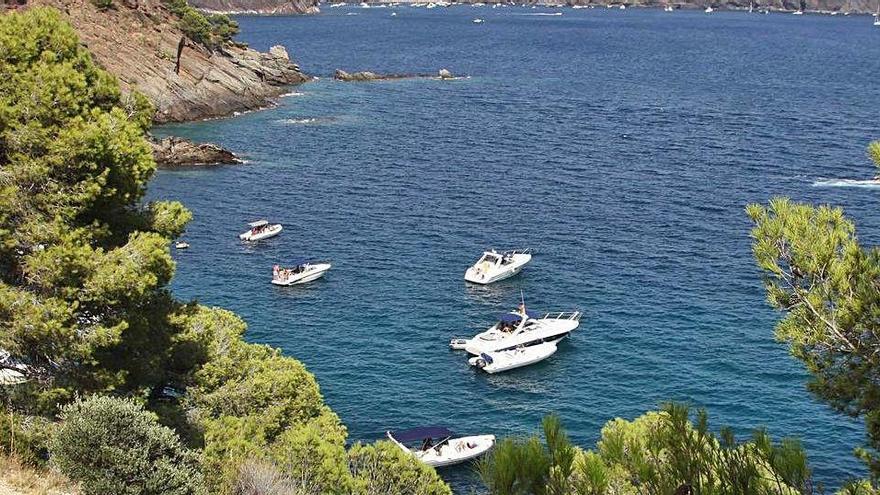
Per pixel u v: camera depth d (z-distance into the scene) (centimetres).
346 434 3222
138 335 2738
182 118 13462
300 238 7738
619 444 1206
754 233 1617
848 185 9638
